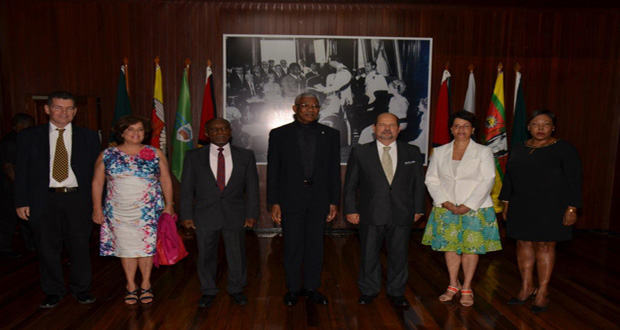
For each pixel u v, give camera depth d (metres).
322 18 5.39
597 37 5.53
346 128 5.47
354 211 3.04
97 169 2.91
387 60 5.43
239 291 3.08
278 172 3.02
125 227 2.87
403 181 2.94
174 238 3.06
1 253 4.19
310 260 3.05
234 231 2.97
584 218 5.70
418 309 3.01
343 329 2.68
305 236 3.05
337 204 3.03
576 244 5.03
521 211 2.98
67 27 5.28
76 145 2.92
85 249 3.01
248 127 5.45
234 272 3.04
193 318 2.81
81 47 5.31
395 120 2.92
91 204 3.00
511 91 5.53
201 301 2.98
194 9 5.35
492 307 3.06
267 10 5.37
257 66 5.39
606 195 5.67
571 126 5.61
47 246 2.93
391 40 5.41
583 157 5.64
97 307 2.97
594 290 3.44
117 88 5.36
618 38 5.52
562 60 5.54
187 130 5.21
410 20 5.43
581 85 5.57
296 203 2.92
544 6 5.40
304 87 5.43
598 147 5.64
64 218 2.96
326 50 5.39
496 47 5.50
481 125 5.54
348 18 5.40
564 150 2.87
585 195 5.68
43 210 2.85
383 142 2.96
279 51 5.37
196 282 3.52
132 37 5.34
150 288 3.11
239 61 5.38
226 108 5.41
